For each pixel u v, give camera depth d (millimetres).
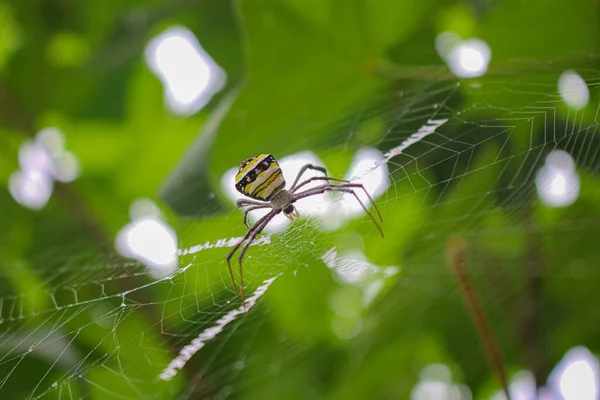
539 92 443
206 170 454
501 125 448
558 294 470
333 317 476
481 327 419
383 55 450
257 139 454
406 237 473
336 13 444
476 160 459
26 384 443
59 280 476
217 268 447
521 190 463
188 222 469
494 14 442
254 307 453
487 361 471
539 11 440
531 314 466
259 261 448
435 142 451
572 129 446
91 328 457
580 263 468
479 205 469
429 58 459
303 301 472
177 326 458
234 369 467
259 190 444
